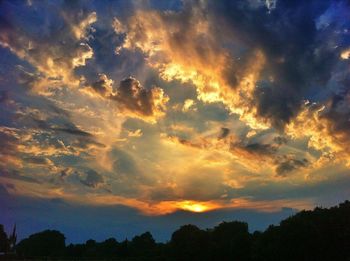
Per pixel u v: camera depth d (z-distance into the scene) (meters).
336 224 137.00
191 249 185.88
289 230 140.00
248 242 170.62
